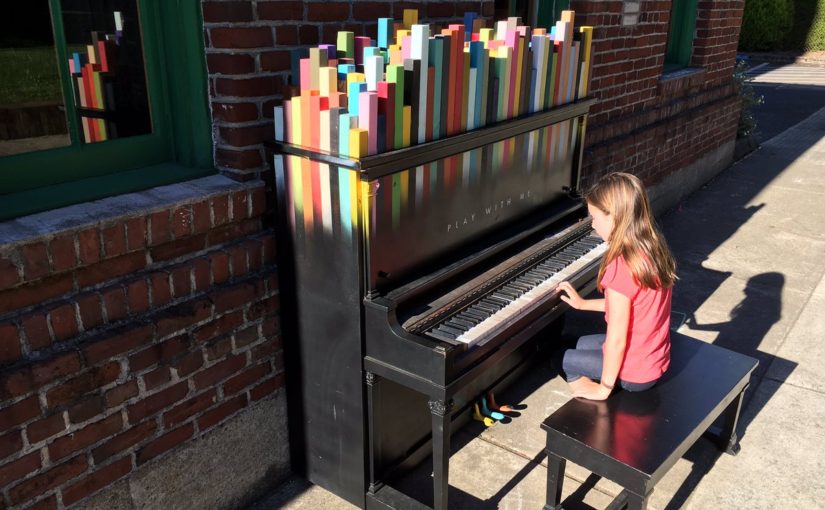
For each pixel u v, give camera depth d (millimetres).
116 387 2352
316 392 2879
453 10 3473
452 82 2666
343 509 2988
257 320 2795
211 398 2713
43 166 2371
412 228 2656
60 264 2135
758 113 13062
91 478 2369
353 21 2957
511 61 2982
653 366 2818
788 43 23594
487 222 3127
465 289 2838
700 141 7426
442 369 2379
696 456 3369
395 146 2465
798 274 5527
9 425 2086
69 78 2387
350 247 2477
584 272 3217
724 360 3156
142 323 2387
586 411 2756
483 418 3566
